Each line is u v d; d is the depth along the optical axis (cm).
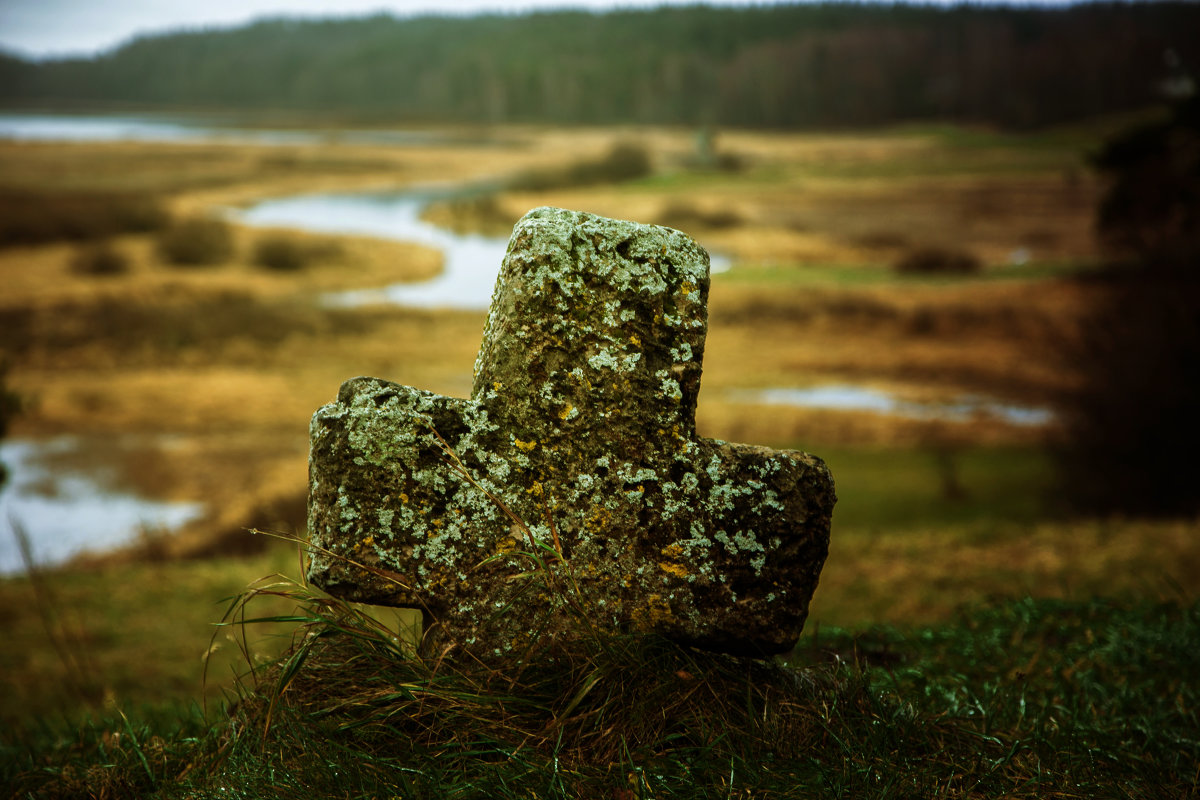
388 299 6053
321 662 291
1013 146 16025
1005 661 471
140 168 13825
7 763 407
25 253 7075
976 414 3441
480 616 292
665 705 276
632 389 304
